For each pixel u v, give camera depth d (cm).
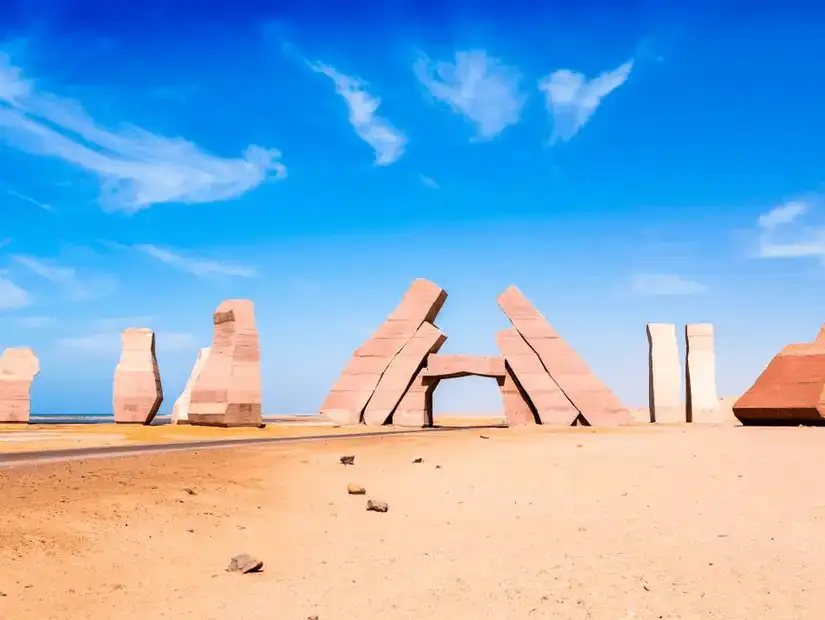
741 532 1140
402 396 4466
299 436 3238
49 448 2295
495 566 978
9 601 785
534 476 1928
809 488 1559
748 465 1975
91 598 830
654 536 1137
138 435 3198
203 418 3844
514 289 4488
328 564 1039
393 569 988
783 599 780
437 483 1872
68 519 1105
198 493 1462
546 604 791
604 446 2664
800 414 3703
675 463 2070
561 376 4284
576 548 1073
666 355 5012
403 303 4628
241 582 933
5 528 1002
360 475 2002
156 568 975
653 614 747
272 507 1470
